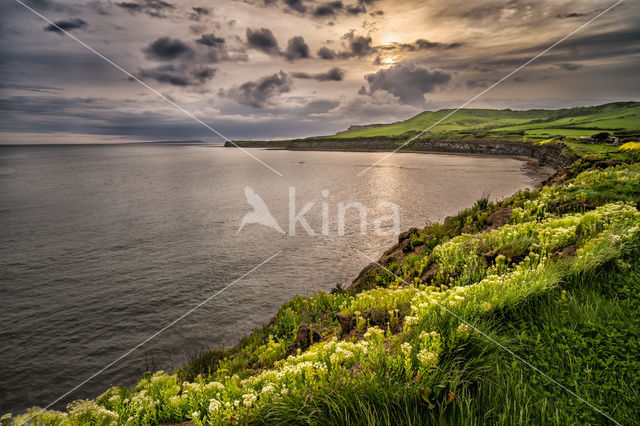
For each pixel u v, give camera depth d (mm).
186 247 28344
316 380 3318
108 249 28250
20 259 25984
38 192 64125
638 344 3381
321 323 8875
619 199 10406
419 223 33125
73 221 39375
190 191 63344
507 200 14492
